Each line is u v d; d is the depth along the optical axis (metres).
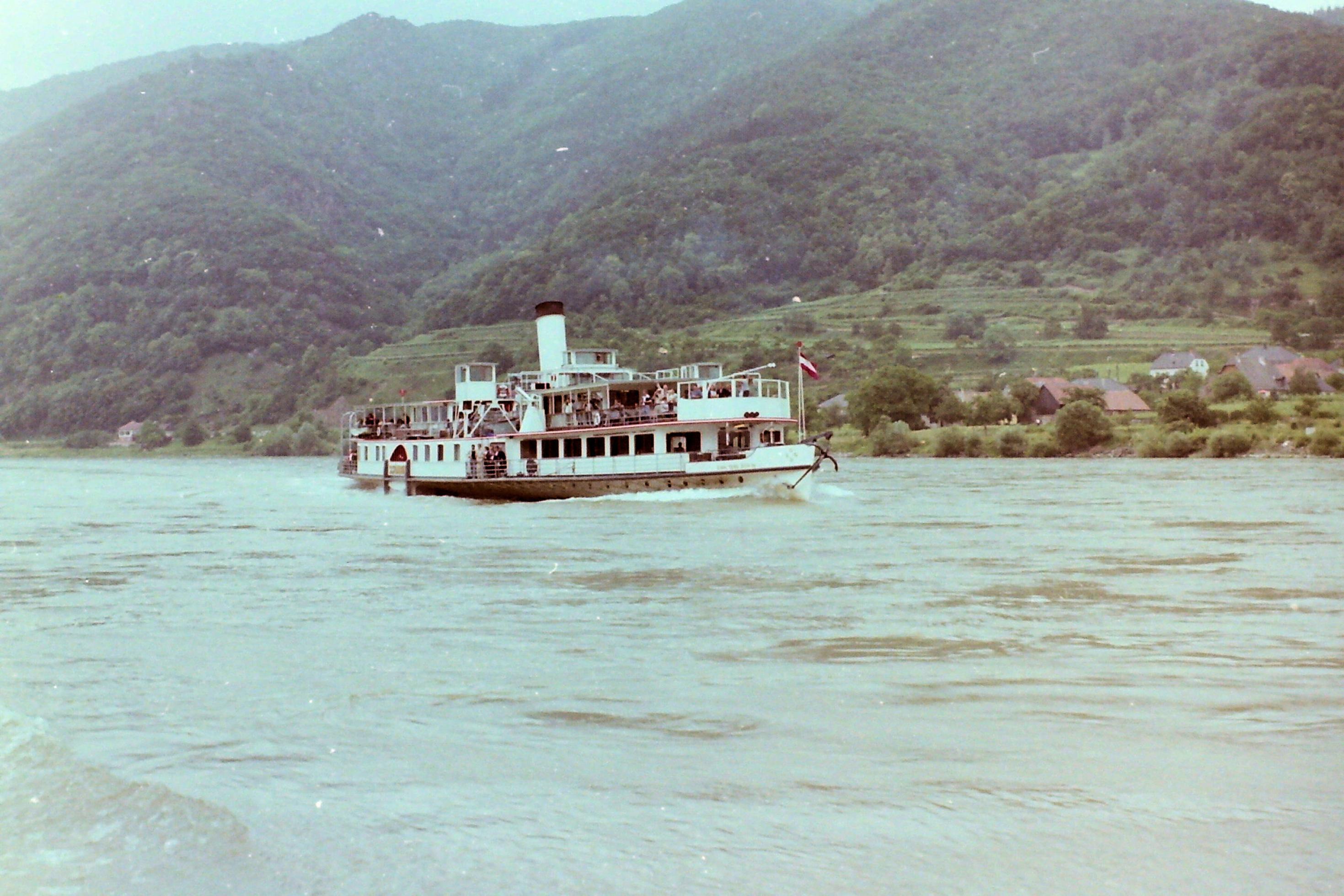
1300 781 16.98
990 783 16.98
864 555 44.53
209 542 53.59
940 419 180.50
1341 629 29.17
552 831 15.09
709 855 14.30
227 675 24.39
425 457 83.56
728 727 20.08
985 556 44.22
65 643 28.20
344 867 13.91
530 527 56.75
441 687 23.12
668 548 47.16
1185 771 17.48
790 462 65.00
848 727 20.03
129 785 16.64
